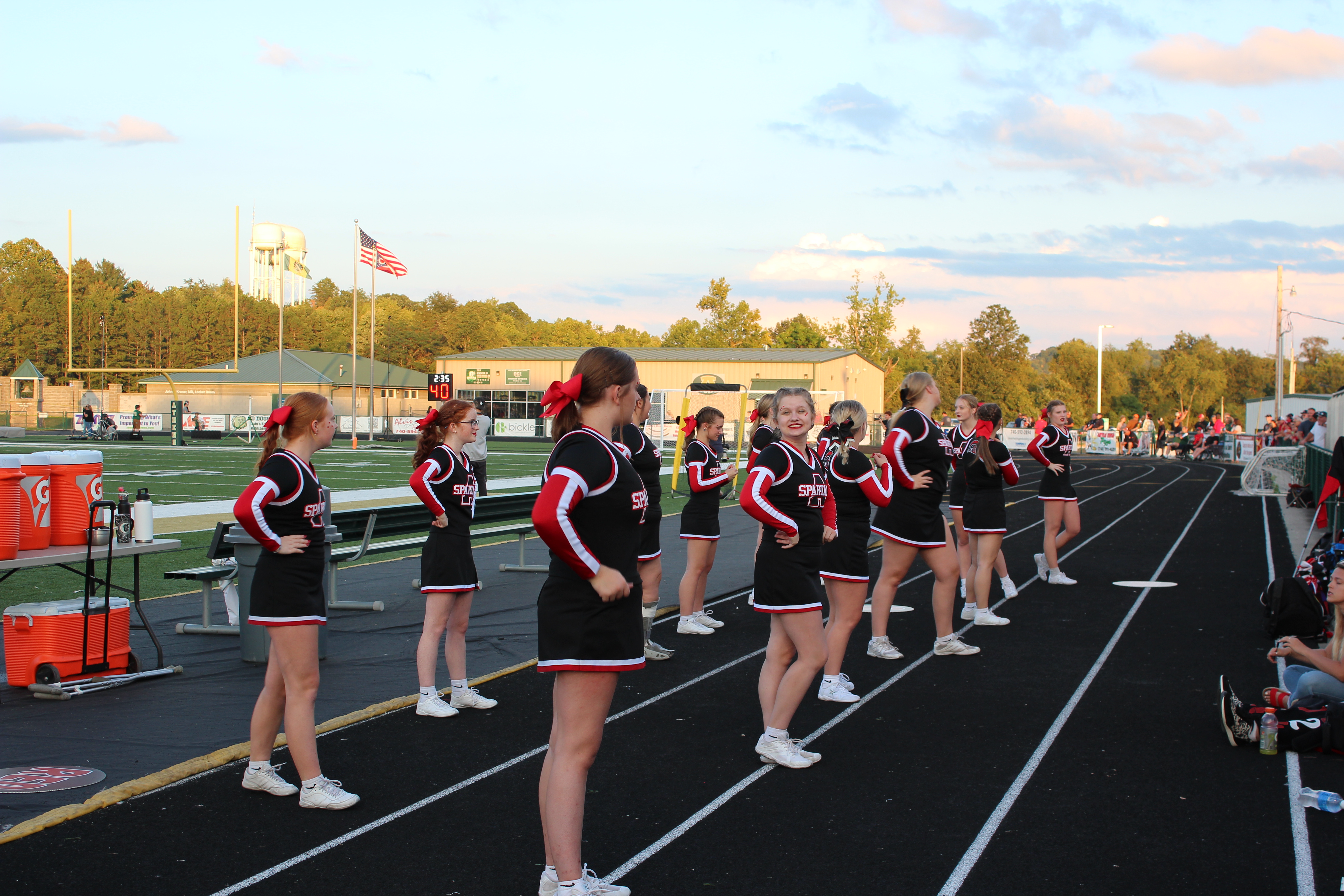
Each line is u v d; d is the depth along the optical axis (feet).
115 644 23.16
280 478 15.06
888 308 278.87
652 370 190.49
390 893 12.64
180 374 203.62
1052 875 13.16
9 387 227.81
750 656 25.76
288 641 15.19
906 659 25.36
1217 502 73.05
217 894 12.55
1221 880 12.99
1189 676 23.53
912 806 15.60
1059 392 309.42
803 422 17.31
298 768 15.38
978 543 29.50
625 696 22.07
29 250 325.83
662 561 43.55
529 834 14.51
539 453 139.44
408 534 46.47
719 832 14.60
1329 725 17.80
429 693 20.36
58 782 16.48
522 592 35.53
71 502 23.34
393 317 345.92
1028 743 18.71
